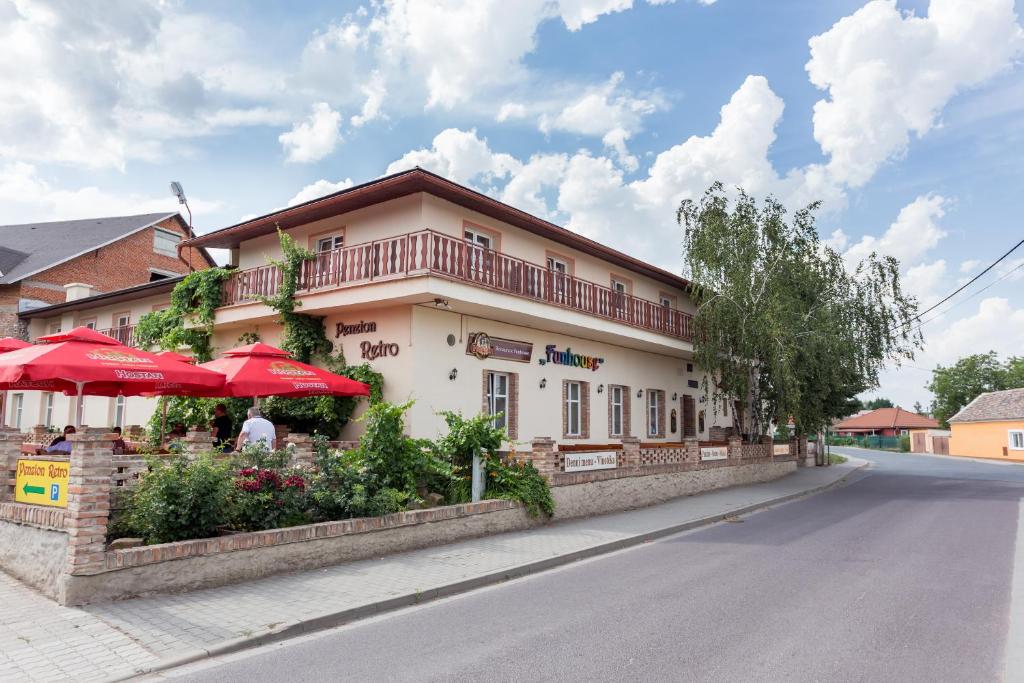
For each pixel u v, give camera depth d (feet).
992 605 23.32
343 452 33.94
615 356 72.33
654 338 70.85
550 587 26.37
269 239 62.39
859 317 71.82
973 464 128.06
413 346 48.78
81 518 21.42
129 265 107.34
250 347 42.47
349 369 51.26
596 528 39.24
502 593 25.46
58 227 123.34
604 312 63.87
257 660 17.92
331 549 28.09
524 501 38.09
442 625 21.18
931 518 46.26
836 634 19.99
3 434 26.48
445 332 51.60
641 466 50.72
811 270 69.67
